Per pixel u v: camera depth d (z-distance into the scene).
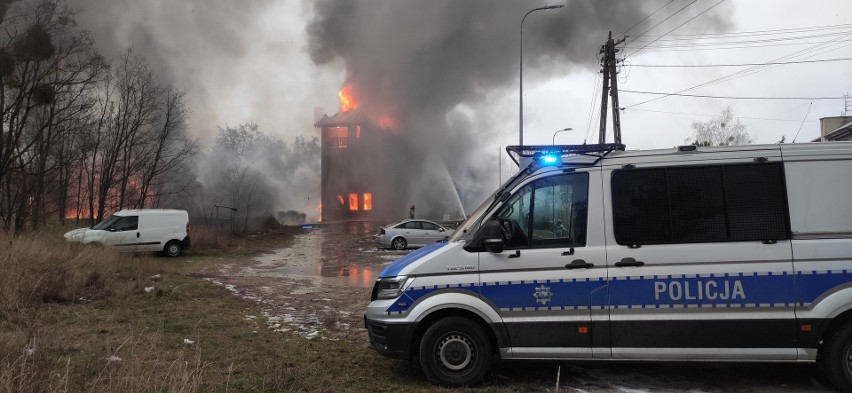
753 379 4.87
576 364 5.38
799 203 4.46
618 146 4.88
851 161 4.51
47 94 23.78
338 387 4.61
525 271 4.66
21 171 23.17
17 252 9.98
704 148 4.69
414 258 4.96
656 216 4.59
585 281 4.56
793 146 4.60
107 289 8.86
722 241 4.48
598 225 4.65
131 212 18.25
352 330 6.93
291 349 5.88
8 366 3.76
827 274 4.35
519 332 4.61
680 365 5.34
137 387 3.75
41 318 6.64
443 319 4.71
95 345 5.56
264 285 11.46
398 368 5.23
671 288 4.46
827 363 4.39
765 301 4.38
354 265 16.86
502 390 4.54
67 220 31.06
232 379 4.62
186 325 6.88
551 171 4.85
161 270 12.78
